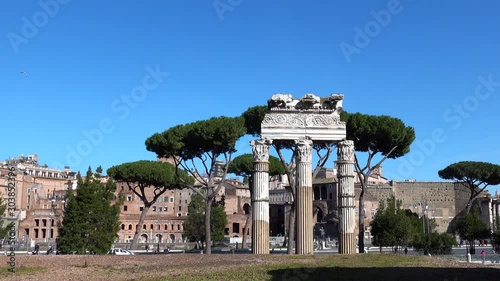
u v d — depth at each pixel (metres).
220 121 59.59
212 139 59.53
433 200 160.88
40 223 147.25
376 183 168.75
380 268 31.78
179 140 61.88
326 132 41.91
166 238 161.25
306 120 41.84
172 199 181.88
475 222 75.50
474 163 110.38
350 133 60.03
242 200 176.12
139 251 89.44
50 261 38.41
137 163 87.69
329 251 77.56
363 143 61.12
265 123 41.47
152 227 161.12
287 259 37.19
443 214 159.75
